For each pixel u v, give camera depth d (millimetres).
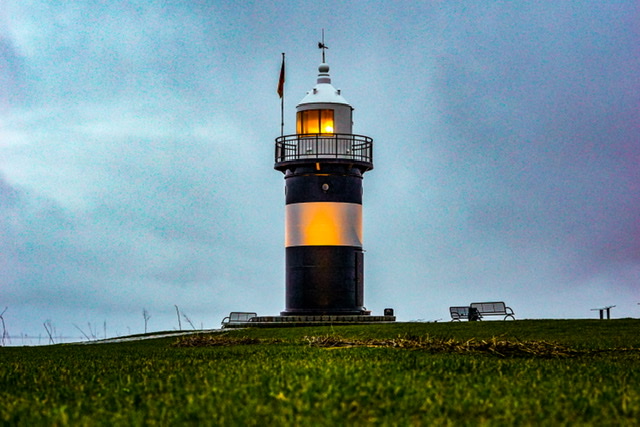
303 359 21375
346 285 47688
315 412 13320
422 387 15789
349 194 48281
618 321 37719
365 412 13461
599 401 14656
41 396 15797
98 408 14273
